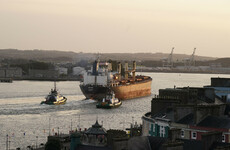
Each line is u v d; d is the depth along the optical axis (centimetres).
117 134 10444
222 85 17212
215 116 11675
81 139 11094
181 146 8512
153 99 13362
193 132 11450
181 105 12031
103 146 9400
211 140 8950
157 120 12475
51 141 13725
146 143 9306
